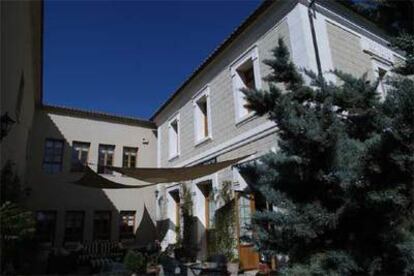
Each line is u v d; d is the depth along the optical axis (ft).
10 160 28.37
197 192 46.21
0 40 20.25
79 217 57.88
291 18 32.48
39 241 50.29
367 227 13.08
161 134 64.49
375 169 11.50
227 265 33.19
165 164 60.59
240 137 37.86
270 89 14.26
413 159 10.71
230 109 40.60
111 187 48.37
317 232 13.01
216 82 44.55
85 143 61.82
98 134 62.85
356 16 36.04
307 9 32.14
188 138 51.62
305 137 12.73
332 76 29.81
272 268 27.30
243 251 34.88
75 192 58.03
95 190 59.62
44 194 55.57
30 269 39.88
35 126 57.88
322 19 32.81
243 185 35.88
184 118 53.83
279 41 15.61
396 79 11.98
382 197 11.59
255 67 36.52
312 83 15.31
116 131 64.69
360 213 13.25
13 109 27.66
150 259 42.63
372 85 14.25
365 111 13.61
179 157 54.19
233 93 40.19
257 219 14.64
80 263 46.75
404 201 11.68
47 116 59.36
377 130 13.05
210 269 31.81
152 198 64.18
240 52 39.86
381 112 12.51
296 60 31.04
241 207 35.83
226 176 39.58
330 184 13.37
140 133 66.95
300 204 13.62
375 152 11.43
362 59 34.83
